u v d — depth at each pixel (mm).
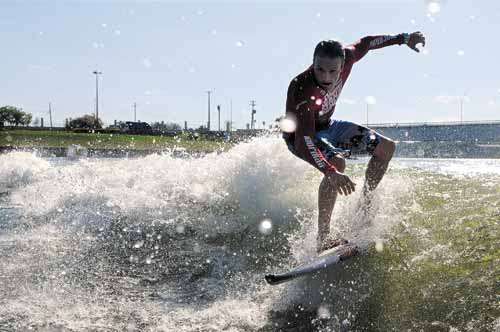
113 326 2783
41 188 6031
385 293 2838
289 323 2773
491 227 3074
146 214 4566
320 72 3371
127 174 5688
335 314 2811
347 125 3949
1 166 7273
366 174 3742
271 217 4121
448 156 15406
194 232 4203
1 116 59156
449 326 2424
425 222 3365
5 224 4770
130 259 3871
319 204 3414
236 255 3785
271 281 2797
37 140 31047
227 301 3115
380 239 3271
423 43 4230
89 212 4816
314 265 2955
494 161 9648
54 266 3760
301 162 4590
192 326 2775
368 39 4066
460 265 2805
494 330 2268
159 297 3223
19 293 3271
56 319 2879
